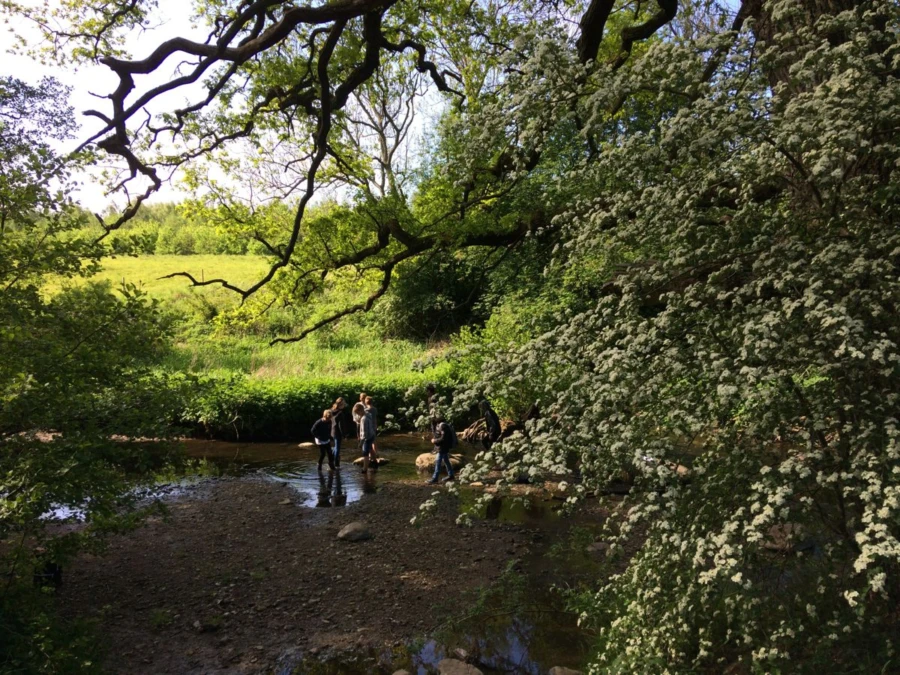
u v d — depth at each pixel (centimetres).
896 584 290
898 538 249
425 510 348
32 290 444
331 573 737
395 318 2608
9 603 380
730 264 327
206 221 1125
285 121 1057
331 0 864
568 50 397
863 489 257
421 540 849
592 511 942
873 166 333
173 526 914
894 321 286
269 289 1115
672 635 329
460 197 974
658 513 300
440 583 704
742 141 344
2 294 420
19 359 406
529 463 310
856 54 308
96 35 933
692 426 292
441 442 1183
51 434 446
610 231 387
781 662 303
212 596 668
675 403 309
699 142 309
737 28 527
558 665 518
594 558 750
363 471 1288
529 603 636
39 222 480
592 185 461
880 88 285
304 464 1366
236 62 718
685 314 332
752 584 284
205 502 1055
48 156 451
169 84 739
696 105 316
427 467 1302
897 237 281
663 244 378
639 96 469
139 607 636
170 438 505
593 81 402
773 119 318
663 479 269
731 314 327
